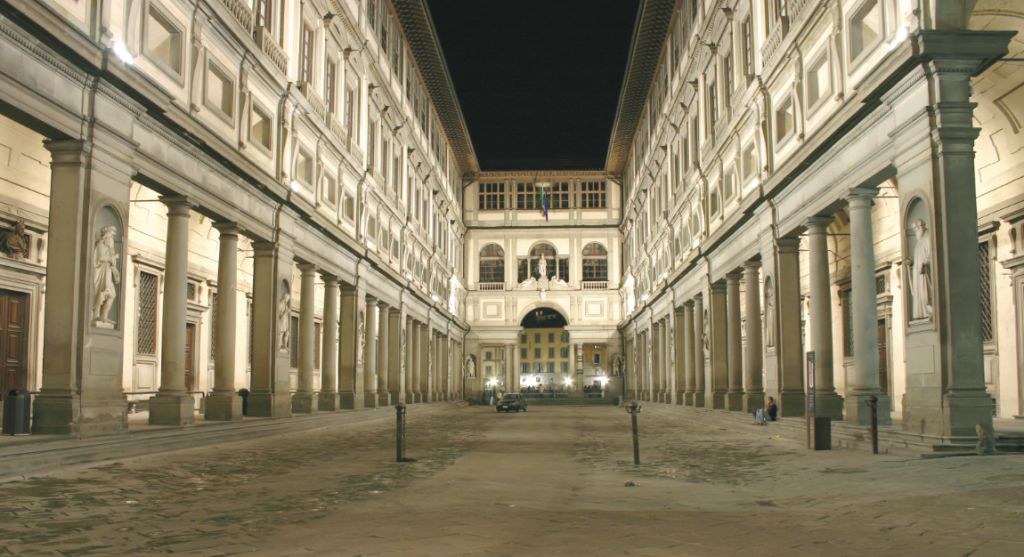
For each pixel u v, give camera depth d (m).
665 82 43.53
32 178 18.78
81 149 14.00
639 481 11.61
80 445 12.82
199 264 27.17
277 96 23.69
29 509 8.51
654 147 47.91
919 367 14.10
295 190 24.88
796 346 22.70
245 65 21.08
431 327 52.34
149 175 16.33
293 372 35.50
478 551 6.41
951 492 9.09
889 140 15.46
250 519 7.98
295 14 25.42
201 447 16.58
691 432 23.88
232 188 20.59
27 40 12.48
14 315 18.45
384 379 38.34
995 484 9.52
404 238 42.28
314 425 24.45
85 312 13.98
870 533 7.00
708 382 32.62
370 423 29.58
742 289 39.12
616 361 68.88
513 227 70.75
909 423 14.39
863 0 16.58
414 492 10.13
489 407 59.00
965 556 5.99
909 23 14.24
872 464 12.55
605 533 7.17
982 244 22.45
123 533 7.22
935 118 13.65
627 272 64.38
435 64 47.19
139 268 23.20
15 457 11.27
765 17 23.89
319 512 8.43
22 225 18.25
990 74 19.72
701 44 32.38
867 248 17.52
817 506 8.80
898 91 14.75
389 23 39.75
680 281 39.12
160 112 16.11
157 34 17.14
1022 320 20.39
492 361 89.94
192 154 18.20
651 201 49.94
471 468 13.38
